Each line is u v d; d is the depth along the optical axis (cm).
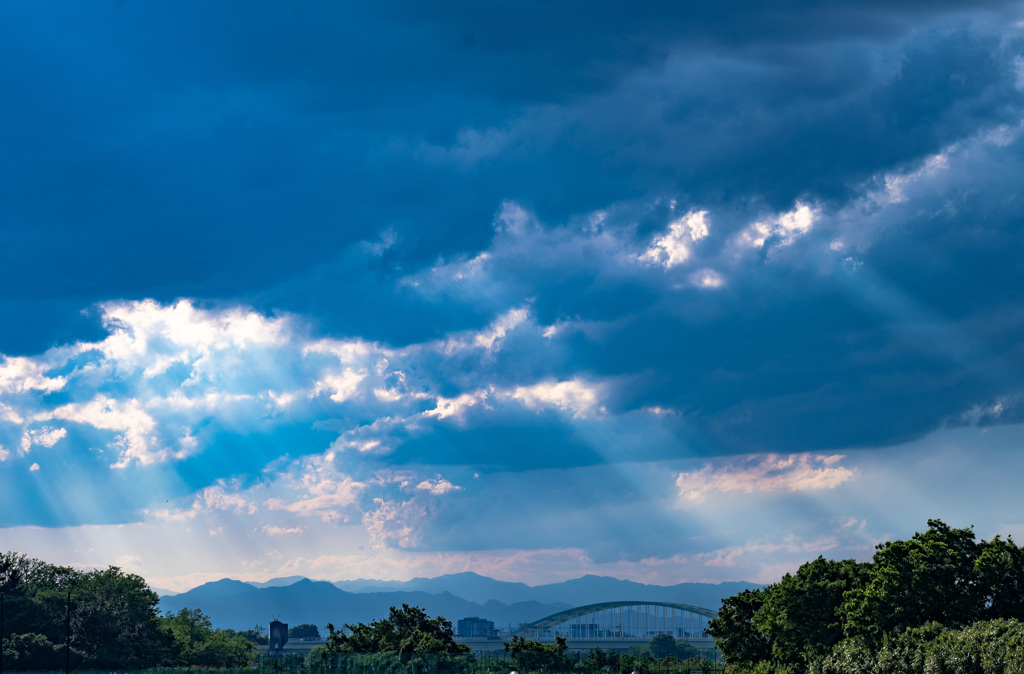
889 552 5266
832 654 5434
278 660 10969
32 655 10756
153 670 10781
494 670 9556
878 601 5216
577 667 10112
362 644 10662
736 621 7294
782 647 6322
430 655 9625
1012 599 4872
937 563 5056
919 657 4397
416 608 11238
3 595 11550
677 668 11200
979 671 3922
